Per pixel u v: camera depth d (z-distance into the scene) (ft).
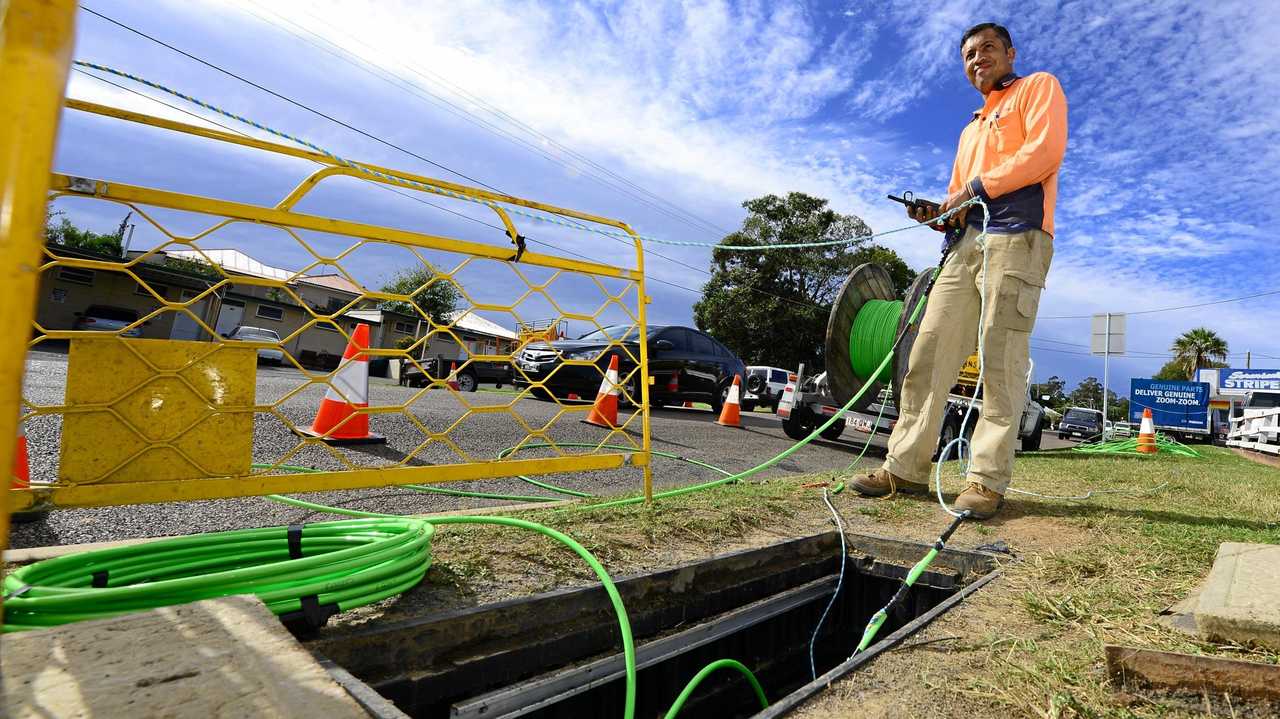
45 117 2.53
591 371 35.55
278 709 3.21
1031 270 11.03
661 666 7.41
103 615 4.80
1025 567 8.04
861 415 25.98
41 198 2.53
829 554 9.93
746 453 24.17
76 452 6.31
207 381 6.97
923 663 5.17
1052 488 14.89
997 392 11.23
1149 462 24.48
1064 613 6.33
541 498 13.05
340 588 5.58
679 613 7.66
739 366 44.39
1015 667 5.04
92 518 9.58
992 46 11.88
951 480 14.80
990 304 11.18
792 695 4.50
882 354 22.86
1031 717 4.37
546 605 6.51
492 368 49.21
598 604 6.92
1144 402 91.35
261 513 10.73
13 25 2.47
